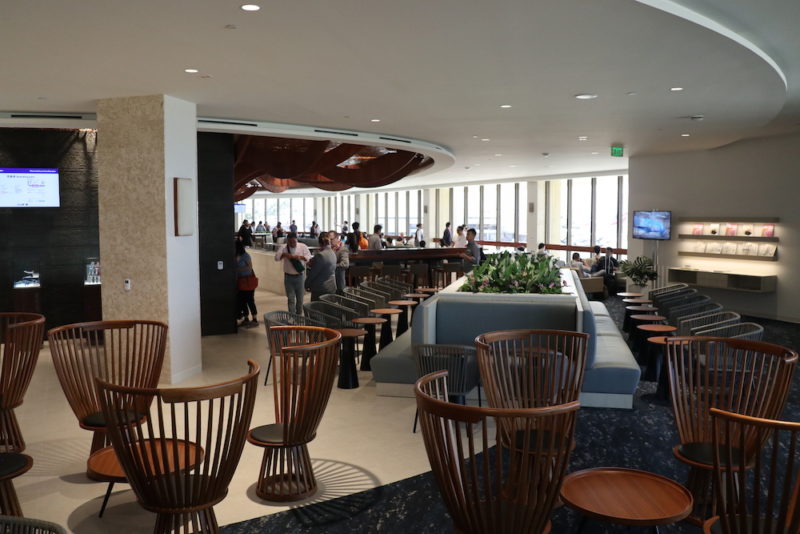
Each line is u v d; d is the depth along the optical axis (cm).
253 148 1227
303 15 418
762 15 497
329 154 1262
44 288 951
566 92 684
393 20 430
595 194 1906
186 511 318
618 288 1520
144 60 534
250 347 922
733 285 1222
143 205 692
